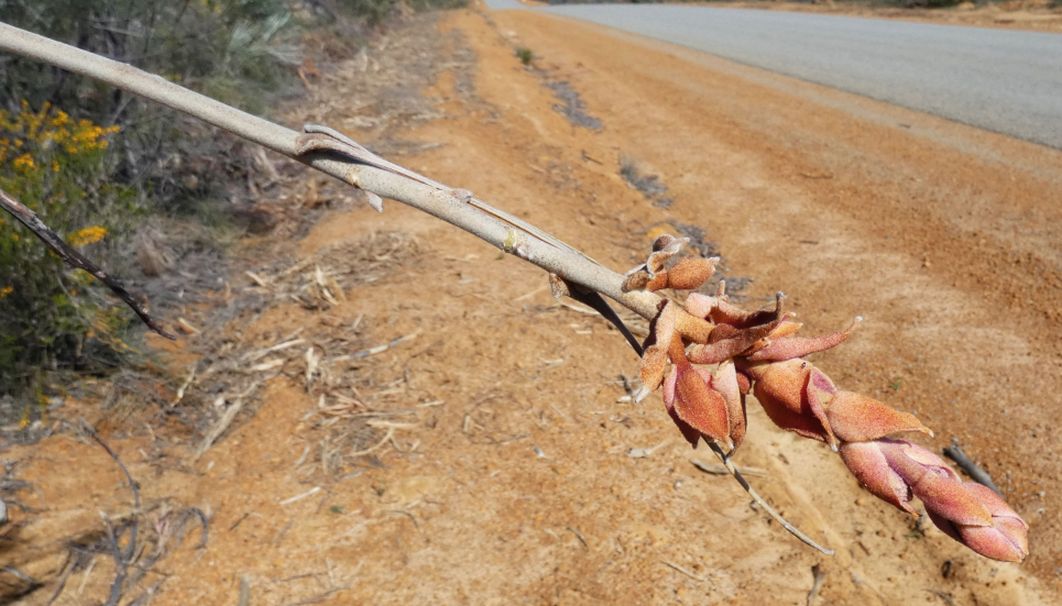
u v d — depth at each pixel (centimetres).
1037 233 629
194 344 466
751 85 1275
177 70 680
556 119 1044
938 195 732
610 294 80
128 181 588
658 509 358
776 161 870
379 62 1221
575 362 451
